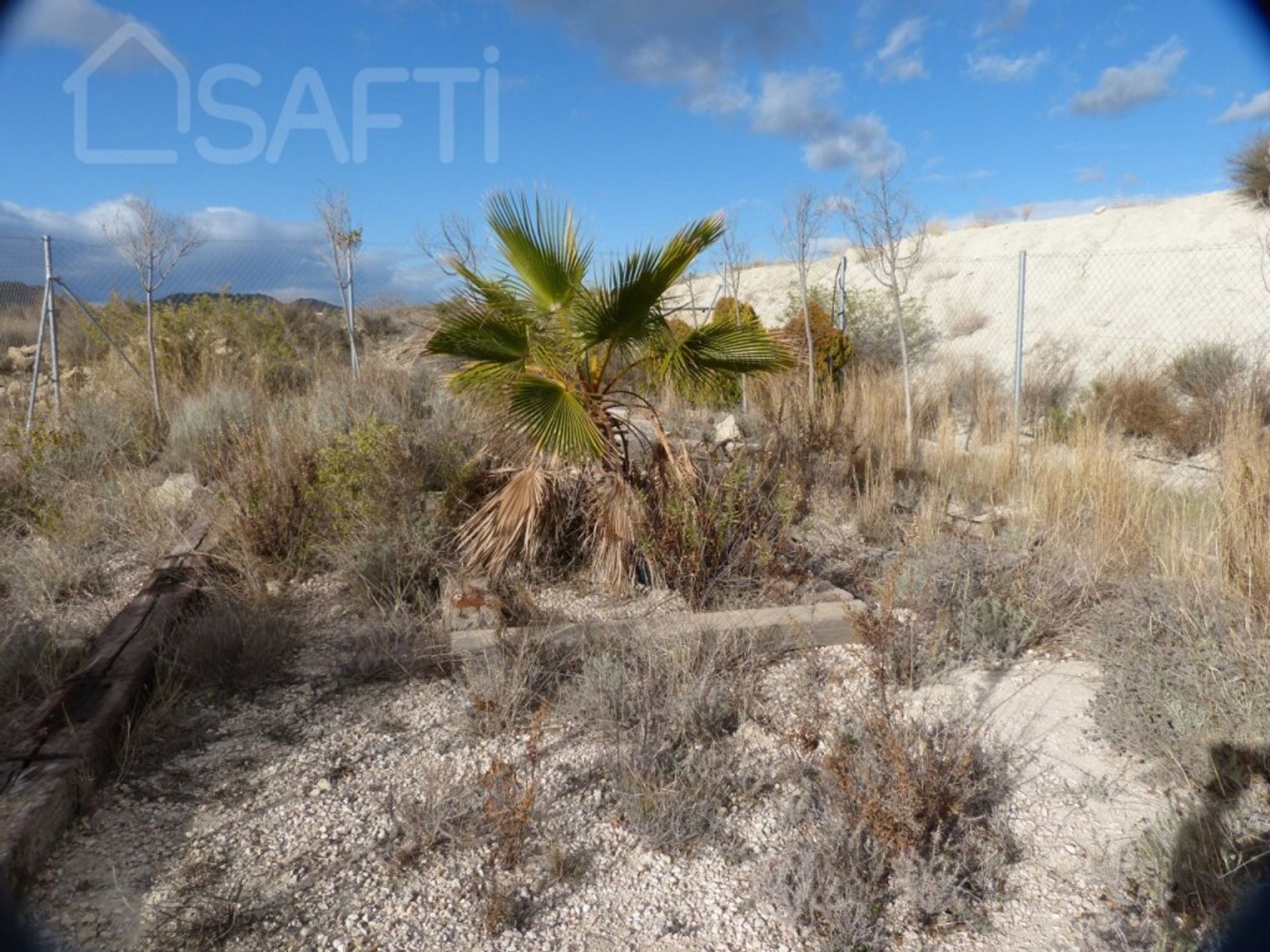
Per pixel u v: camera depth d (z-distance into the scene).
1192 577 4.05
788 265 20.55
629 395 5.18
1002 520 6.11
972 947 2.45
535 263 4.59
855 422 8.27
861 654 4.18
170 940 2.46
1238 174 13.32
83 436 7.53
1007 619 4.26
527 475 5.00
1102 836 2.89
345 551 5.05
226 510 5.71
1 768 2.96
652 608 4.64
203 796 3.14
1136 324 12.04
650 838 2.90
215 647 3.91
